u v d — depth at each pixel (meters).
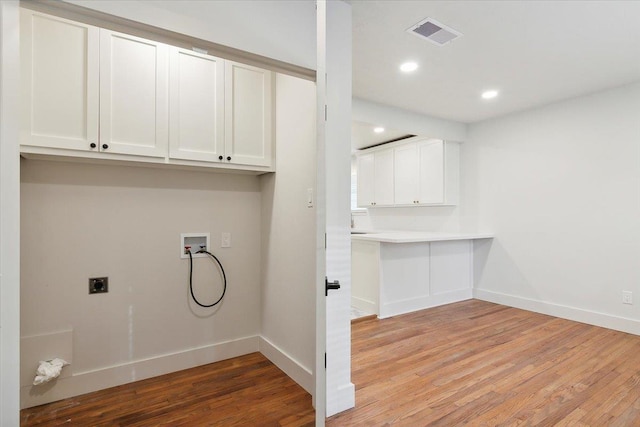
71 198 1.97
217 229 2.47
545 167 3.77
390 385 2.15
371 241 3.70
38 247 1.87
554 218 3.69
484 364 2.46
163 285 2.26
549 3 1.91
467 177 4.55
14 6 1.04
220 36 1.40
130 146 1.90
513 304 4.06
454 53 2.54
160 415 1.81
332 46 1.83
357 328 3.26
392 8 1.96
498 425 1.75
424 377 2.26
